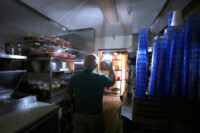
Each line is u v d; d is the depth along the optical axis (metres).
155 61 0.51
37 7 1.56
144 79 0.54
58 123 1.22
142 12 1.70
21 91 1.47
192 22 0.41
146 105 0.49
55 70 1.69
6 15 1.28
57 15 1.83
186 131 0.43
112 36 3.51
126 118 0.77
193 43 0.41
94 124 1.02
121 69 4.02
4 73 1.14
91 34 2.53
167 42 0.48
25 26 1.52
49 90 1.60
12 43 1.25
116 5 1.49
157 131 0.48
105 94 3.85
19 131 0.76
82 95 1.02
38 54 1.56
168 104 0.45
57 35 2.19
